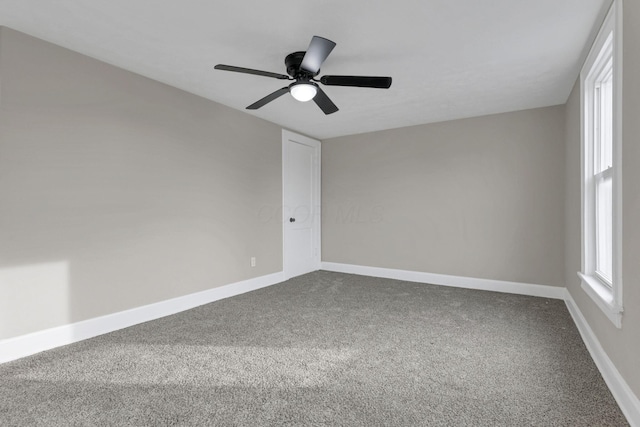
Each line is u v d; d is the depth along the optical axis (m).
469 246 4.02
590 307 2.26
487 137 3.90
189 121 3.19
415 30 2.09
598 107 2.41
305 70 2.13
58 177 2.30
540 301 3.40
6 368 1.97
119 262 2.64
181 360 2.08
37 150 2.20
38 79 2.20
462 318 2.87
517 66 2.59
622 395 1.55
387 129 4.57
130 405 1.60
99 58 2.50
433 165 4.24
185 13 1.92
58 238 2.30
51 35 2.17
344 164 4.96
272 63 2.58
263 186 4.10
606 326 1.86
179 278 3.10
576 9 1.85
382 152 4.63
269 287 4.03
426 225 4.30
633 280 1.46
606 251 2.31
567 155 3.26
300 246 4.77
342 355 2.15
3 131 2.06
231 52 2.40
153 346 2.29
